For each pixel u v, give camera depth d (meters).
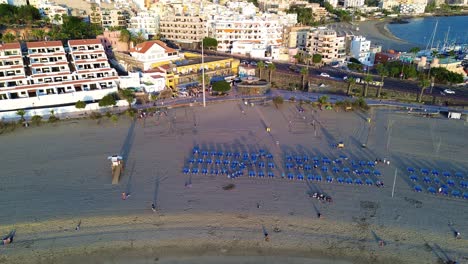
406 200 72.69
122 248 59.56
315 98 132.88
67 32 169.25
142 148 93.56
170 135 101.44
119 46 171.25
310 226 64.75
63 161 86.44
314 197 73.06
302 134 103.12
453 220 66.81
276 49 189.50
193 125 108.56
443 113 120.19
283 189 75.88
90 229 63.59
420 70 164.88
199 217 66.81
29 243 60.28
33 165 84.31
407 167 85.56
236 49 196.38
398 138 101.44
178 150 92.56
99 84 126.19
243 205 70.31
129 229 63.66
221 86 133.25
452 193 74.44
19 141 96.50
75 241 60.88
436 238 62.19
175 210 68.69
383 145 96.94
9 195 72.62
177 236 62.22
